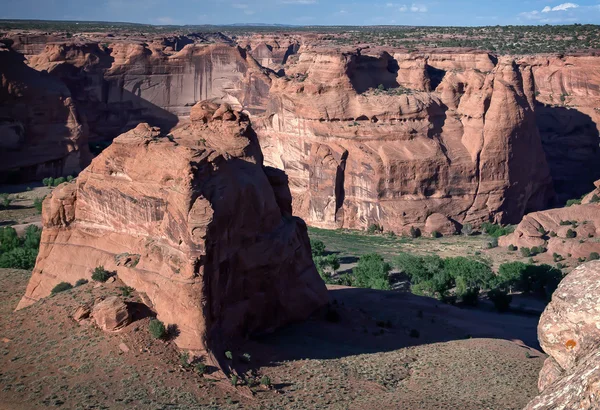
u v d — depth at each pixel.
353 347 46.88
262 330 46.62
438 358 44.97
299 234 53.62
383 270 76.31
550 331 20.64
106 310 38.41
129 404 32.19
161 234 41.28
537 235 89.19
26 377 34.94
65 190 48.19
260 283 46.62
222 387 35.56
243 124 49.88
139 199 42.94
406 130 107.62
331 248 94.06
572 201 105.50
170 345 37.56
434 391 38.28
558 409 14.34
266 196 48.59
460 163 107.75
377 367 42.28
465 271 76.12
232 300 43.97
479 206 108.12
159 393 33.69
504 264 77.94
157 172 42.38
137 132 45.88
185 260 38.59
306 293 51.31
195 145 46.00
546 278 73.75
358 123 108.81
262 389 36.50
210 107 49.91
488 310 67.81
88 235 46.75
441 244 97.38
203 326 37.97
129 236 44.19
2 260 69.56
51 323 39.81
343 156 108.00
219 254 41.12
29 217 100.31
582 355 18.16
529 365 43.94
